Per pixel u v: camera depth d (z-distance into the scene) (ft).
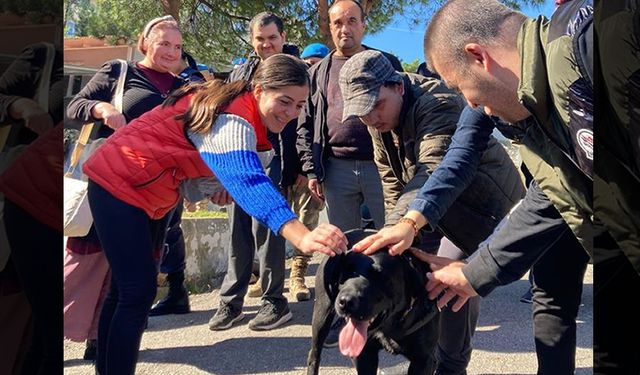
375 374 7.29
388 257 6.43
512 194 7.87
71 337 9.52
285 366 9.70
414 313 6.62
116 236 7.25
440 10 5.76
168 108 7.38
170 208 7.88
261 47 11.85
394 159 8.48
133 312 7.23
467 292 6.55
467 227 7.70
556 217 6.23
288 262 16.85
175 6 23.12
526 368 9.47
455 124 7.55
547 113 4.79
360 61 7.69
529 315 12.23
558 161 5.23
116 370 7.20
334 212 11.01
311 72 11.33
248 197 6.37
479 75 5.44
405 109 7.81
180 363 9.87
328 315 6.87
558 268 7.00
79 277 9.54
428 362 6.95
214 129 6.66
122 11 30.60
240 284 11.55
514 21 5.30
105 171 7.23
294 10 28.66
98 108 9.86
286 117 7.16
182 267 12.50
